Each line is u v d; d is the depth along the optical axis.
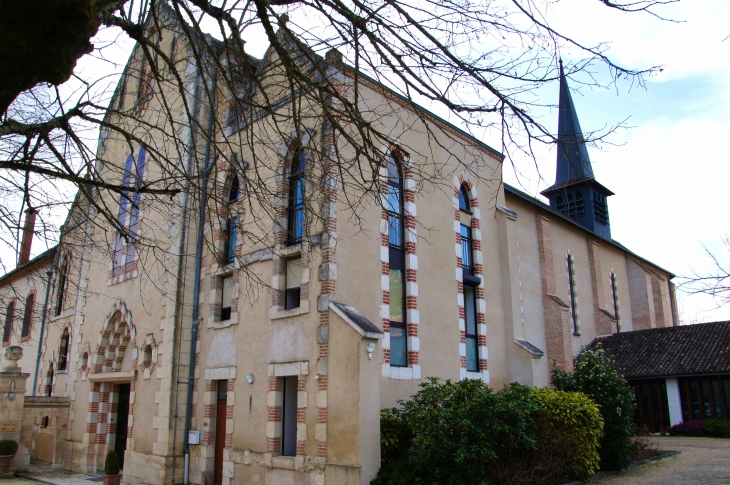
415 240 15.07
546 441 12.30
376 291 13.64
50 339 23.80
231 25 6.24
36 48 4.27
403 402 13.12
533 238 23.80
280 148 14.12
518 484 11.16
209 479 14.55
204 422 15.03
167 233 16.73
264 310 14.02
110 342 19.11
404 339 14.38
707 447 18.69
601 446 14.07
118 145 20.52
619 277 32.25
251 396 13.85
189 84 16.98
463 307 16.17
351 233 13.30
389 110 14.99
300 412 12.45
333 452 11.52
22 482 16.66
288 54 6.58
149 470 15.38
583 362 16.17
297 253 13.56
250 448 13.52
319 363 12.23
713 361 22.86
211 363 15.32
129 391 18.45
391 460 11.73
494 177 18.98
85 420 18.81
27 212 7.91
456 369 15.35
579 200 34.28
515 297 18.14
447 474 10.82
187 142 16.38
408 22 6.23
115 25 6.12
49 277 11.62
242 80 7.59
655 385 24.20
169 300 16.06
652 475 13.56
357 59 6.32
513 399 11.83
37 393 23.73
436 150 16.67
